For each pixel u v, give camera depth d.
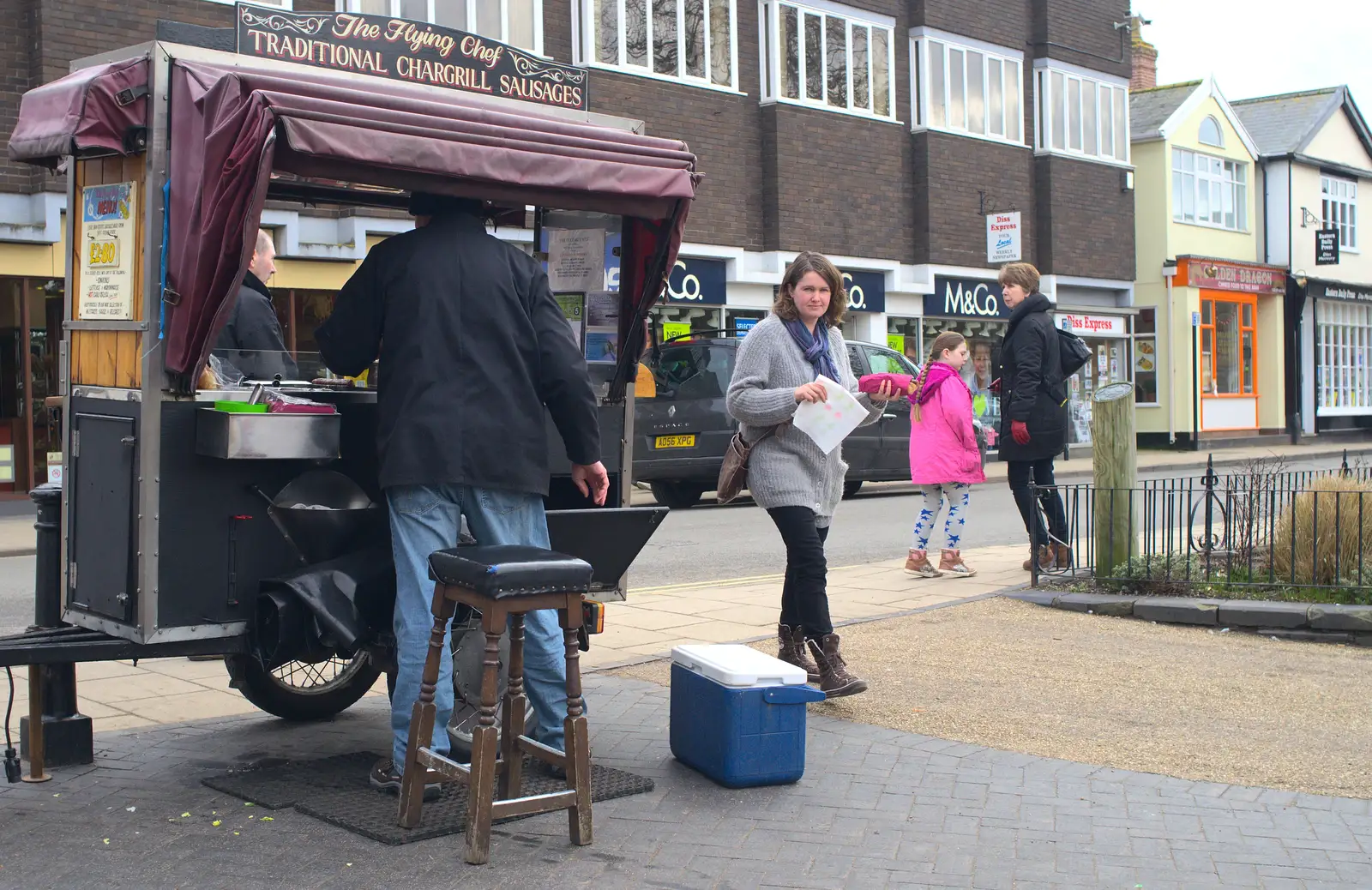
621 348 5.20
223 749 4.91
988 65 24.19
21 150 4.50
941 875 3.65
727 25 19.72
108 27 13.73
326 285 14.66
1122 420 8.23
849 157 21.41
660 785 4.46
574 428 4.21
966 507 9.31
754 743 4.38
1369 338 35.22
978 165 23.83
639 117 18.56
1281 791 4.39
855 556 11.17
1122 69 27.12
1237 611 7.27
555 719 4.41
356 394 4.62
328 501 4.25
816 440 5.19
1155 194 28.73
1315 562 7.75
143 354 4.02
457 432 3.98
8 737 4.46
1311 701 5.68
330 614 4.08
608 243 5.30
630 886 3.55
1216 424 29.77
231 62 4.20
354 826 3.93
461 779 3.75
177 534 4.06
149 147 4.02
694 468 14.77
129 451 4.11
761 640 6.92
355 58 4.48
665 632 7.20
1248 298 30.83
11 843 3.85
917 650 6.71
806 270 5.51
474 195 4.28
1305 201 32.25
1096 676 6.14
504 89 4.88
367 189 5.59
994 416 24.48
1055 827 4.03
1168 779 4.53
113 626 4.19
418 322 4.02
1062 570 8.75
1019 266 8.93
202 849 3.80
